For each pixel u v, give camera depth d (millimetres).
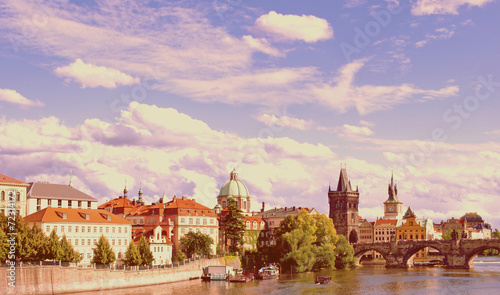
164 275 185000
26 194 189125
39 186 198000
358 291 176500
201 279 199750
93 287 157750
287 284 190750
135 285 171875
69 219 181625
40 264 144500
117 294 154250
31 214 180125
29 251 145000
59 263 149000
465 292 176375
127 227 198375
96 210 195250
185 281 193500
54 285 146500
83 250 183500
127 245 197875
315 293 168625
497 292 176625
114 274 164500
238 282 193750
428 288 186250
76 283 152500
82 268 154625
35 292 141500
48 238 157125
